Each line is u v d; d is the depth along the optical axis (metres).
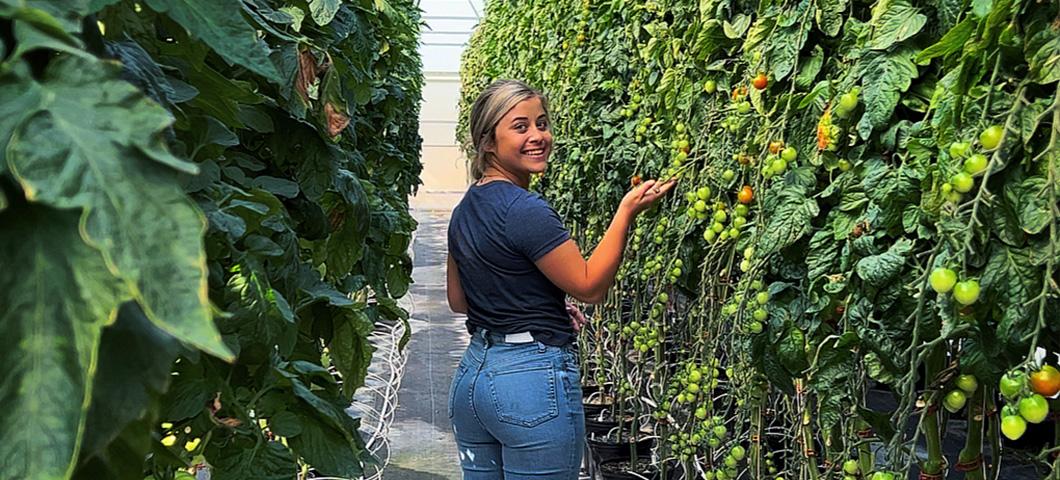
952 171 0.98
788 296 1.44
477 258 2.03
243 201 0.88
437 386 4.64
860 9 1.38
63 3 0.41
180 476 0.84
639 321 2.88
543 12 4.69
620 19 3.20
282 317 0.95
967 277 0.97
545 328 2.03
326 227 1.38
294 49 1.17
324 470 0.98
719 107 2.03
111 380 0.38
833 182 1.30
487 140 2.11
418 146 5.80
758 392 1.76
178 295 0.34
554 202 4.23
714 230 1.87
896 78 1.16
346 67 1.60
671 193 2.37
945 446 2.33
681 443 2.26
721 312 1.87
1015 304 0.93
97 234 0.34
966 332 1.02
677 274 2.15
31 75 0.37
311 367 1.09
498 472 2.15
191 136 0.84
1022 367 0.96
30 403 0.34
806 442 1.61
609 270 1.99
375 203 2.03
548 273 1.98
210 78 0.79
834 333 1.39
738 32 1.81
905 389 1.04
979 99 0.98
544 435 1.98
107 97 0.37
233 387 0.96
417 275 7.85
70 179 0.34
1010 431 0.88
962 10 1.03
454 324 5.99
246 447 0.94
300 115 1.19
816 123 1.38
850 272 1.19
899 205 1.14
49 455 0.33
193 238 0.35
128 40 0.63
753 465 1.89
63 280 0.35
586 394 3.87
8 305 0.35
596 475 3.39
